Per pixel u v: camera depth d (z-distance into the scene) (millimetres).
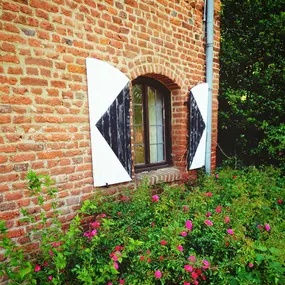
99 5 2580
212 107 4359
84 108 2557
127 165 2939
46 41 2230
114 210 2611
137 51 2996
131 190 2986
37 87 2209
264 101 4715
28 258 2240
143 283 1867
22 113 2141
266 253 2281
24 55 2113
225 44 4812
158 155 3902
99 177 2682
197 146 3934
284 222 2822
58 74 2334
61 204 2455
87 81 2520
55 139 2363
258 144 4930
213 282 2027
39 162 2273
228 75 5082
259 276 2152
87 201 2293
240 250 2115
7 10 1993
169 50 3410
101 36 2629
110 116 2711
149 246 2068
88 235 2268
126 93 2854
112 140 2752
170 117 3859
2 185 2072
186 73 3730
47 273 1899
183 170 3846
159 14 3225
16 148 2127
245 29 4777
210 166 4398
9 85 2051
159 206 2621
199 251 2344
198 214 2514
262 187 3744
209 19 3914
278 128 4578
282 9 4508
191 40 3754
